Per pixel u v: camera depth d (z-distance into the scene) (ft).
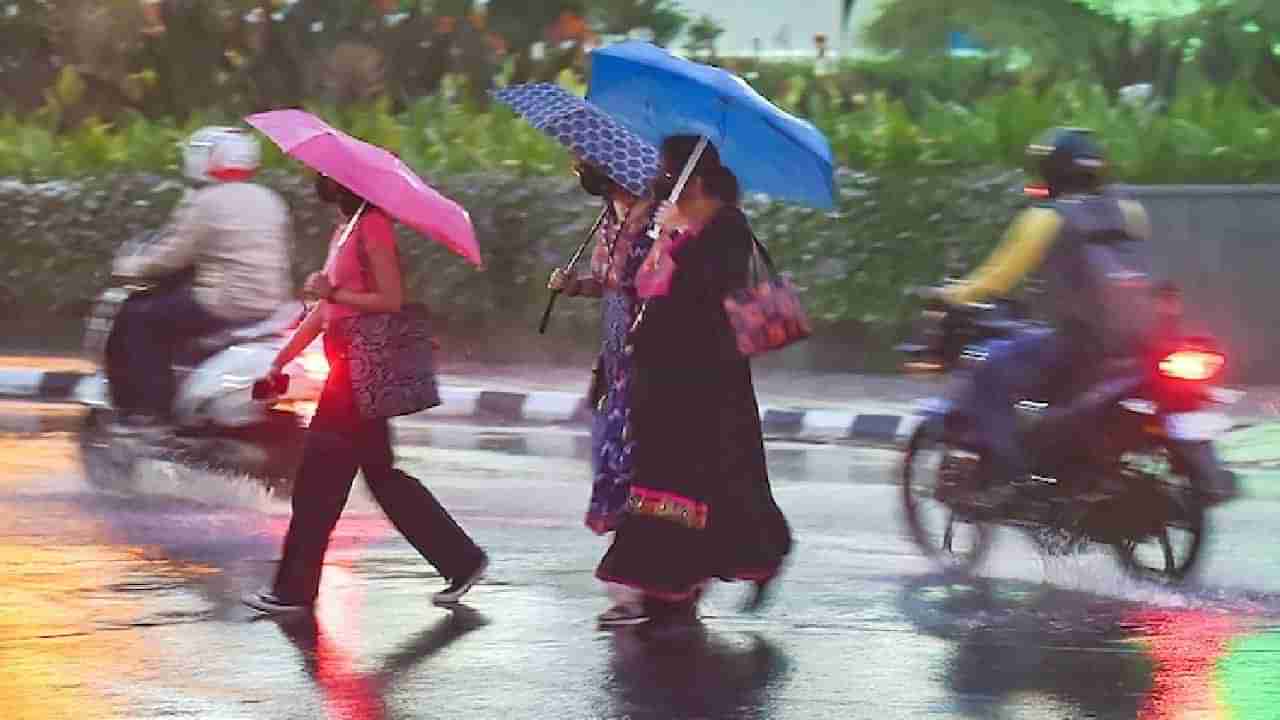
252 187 51.65
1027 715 30.78
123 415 51.52
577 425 67.46
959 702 31.55
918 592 40.65
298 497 36.99
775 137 37.70
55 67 99.30
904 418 64.08
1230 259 72.95
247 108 96.37
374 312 36.11
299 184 81.97
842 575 42.34
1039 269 42.01
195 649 34.27
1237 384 73.10
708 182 35.70
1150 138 75.46
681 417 35.60
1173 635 36.76
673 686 32.32
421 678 32.50
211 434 50.37
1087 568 43.27
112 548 43.86
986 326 42.75
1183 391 40.22
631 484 36.01
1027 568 43.37
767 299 35.45
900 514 50.24
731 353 35.78
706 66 38.22
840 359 76.33
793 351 76.64
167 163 85.56
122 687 31.60
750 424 36.24
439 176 80.74
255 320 50.93
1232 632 37.04
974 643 35.88
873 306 75.20
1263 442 61.87
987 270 41.70
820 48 114.83
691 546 35.78
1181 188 73.05
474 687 32.01
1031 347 41.63
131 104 97.96
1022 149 75.56
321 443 36.76
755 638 36.04
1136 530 40.88
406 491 37.70
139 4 96.17
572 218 78.95
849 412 65.77
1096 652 35.27
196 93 96.58
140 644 34.58
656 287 35.40
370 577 40.96
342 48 95.04
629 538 35.83
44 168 86.58
